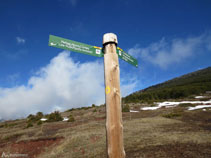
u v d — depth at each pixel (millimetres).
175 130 9906
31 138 12312
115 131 1269
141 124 13148
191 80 90125
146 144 7020
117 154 1233
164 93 53250
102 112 30094
